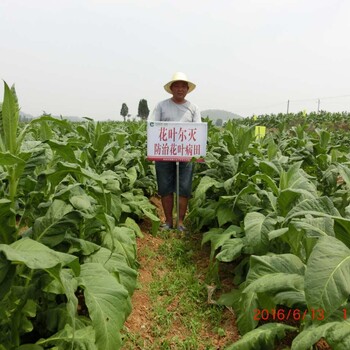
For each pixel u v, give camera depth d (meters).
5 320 1.83
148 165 6.89
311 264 1.63
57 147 2.06
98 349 1.75
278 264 2.22
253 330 2.28
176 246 4.52
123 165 4.97
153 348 2.65
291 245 2.50
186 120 5.24
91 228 2.74
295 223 2.01
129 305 2.46
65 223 1.98
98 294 1.90
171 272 3.91
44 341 1.89
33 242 1.53
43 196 2.24
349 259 1.63
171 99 5.26
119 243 3.07
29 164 2.15
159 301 3.30
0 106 1.98
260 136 7.43
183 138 4.89
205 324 2.99
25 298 1.79
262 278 2.14
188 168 5.26
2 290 1.52
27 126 1.97
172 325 2.96
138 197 5.27
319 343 2.56
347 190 4.20
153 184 6.17
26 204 2.11
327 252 1.65
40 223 1.99
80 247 2.18
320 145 5.84
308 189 2.77
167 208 5.32
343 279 1.56
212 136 7.22
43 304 2.17
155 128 4.88
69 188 2.14
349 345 1.61
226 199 3.86
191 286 3.51
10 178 1.87
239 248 3.12
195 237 4.96
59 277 1.49
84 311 2.77
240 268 3.43
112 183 3.30
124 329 2.76
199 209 4.63
